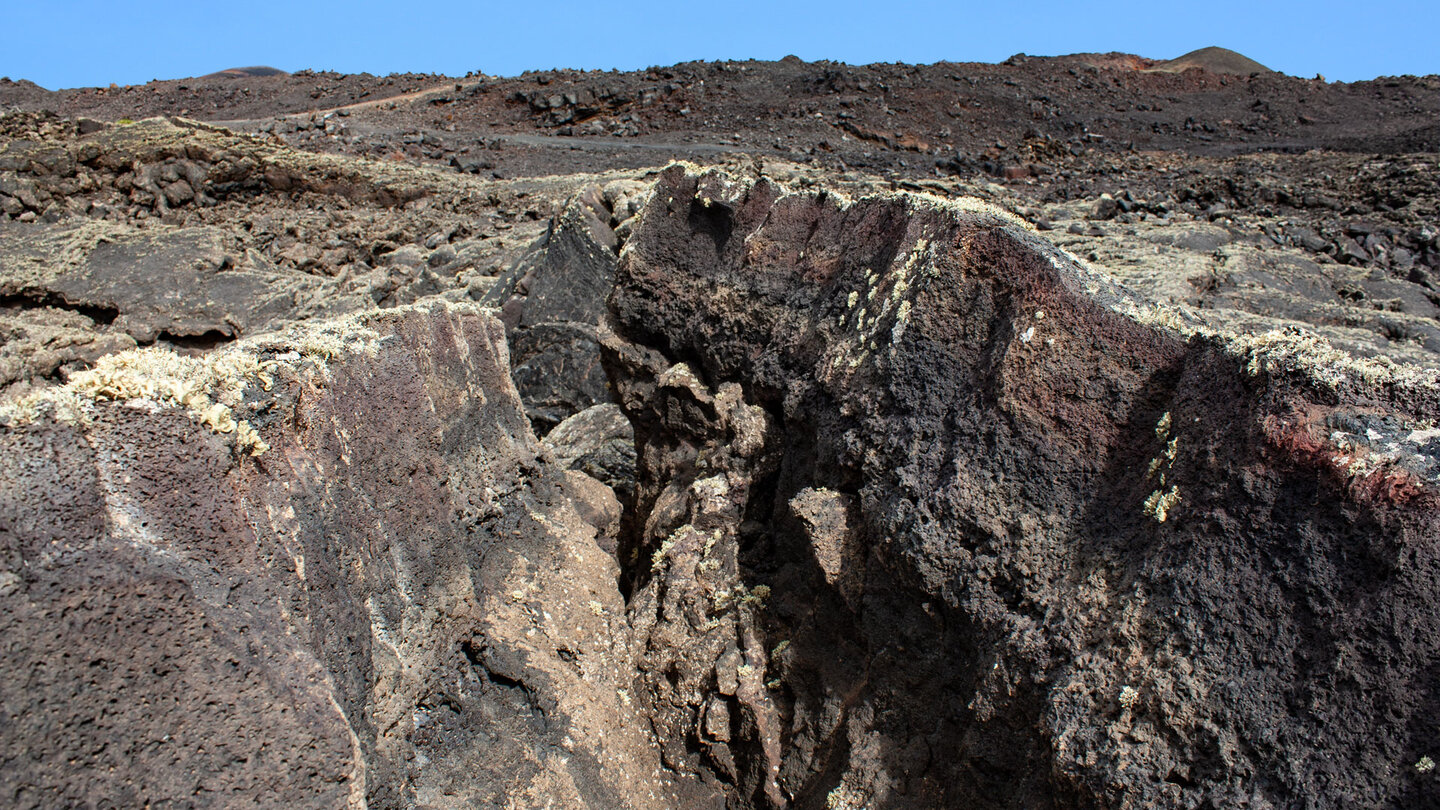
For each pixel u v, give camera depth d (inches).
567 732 158.2
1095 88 1373.0
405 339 163.6
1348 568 93.7
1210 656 100.9
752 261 208.5
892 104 1200.8
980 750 124.0
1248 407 107.2
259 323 451.8
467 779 139.4
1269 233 486.3
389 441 146.0
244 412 103.9
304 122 1179.9
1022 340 133.6
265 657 91.4
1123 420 124.6
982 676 125.4
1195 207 583.8
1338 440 97.0
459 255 571.8
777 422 194.5
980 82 1307.8
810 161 870.4
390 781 121.0
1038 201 640.4
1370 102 1328.7
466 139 1057.5
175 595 85.9
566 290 426.0
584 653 177.3
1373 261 451.5
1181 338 123.0
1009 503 130.4
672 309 228.4
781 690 166.1
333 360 132.0
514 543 195.9
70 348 397.1
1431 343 310.2
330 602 111.9
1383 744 87.5
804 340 185.5
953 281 148.0
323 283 500.1
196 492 91.0
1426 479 90.4
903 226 167.6
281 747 90.4
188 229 505.0
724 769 168.2
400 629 136.9
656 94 1246.9
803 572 169.9
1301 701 93.4
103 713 80.4
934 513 136.3
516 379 414.6
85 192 629.6
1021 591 125.4
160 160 653.3
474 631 161.0
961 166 842.2
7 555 76.1
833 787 143.5
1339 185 664.4
